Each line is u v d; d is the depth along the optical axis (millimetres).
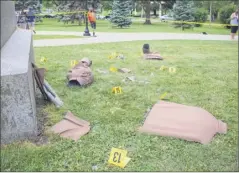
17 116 3582
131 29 22797
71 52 10102
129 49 10969
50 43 12336
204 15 30547
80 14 27234
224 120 4586
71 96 5461
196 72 7547
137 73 7324
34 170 3152
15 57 3982
